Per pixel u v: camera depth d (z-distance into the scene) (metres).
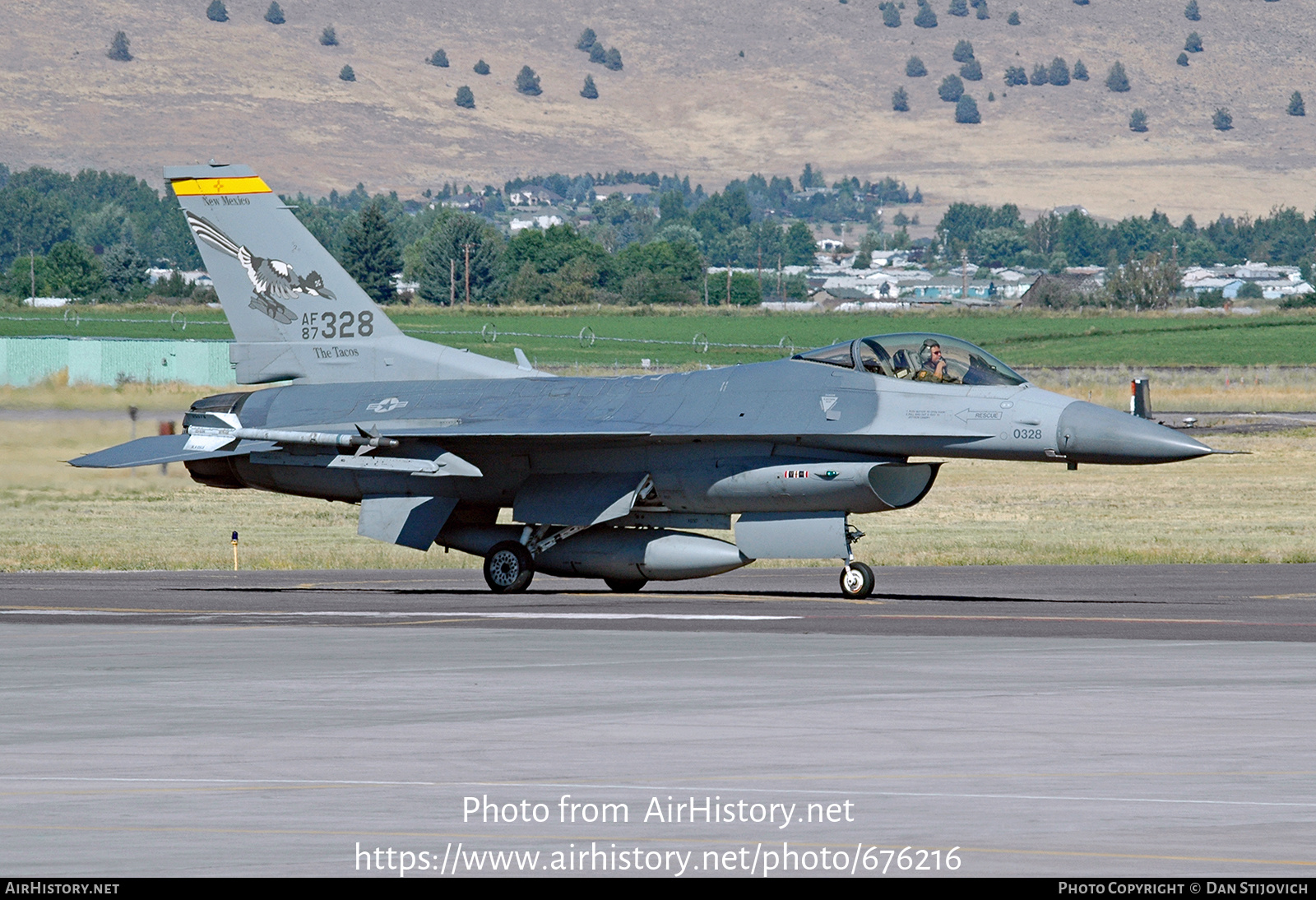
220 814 29.08
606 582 77.88
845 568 72.19
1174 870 25.12
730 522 75.69
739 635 55.97
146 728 37.56
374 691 42.91
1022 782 31.20
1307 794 30.12
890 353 72.75
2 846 27.09
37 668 47.78
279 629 58.88
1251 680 44.19
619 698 41.47
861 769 32.50
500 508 80.44
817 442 71.62
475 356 83.50
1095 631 56.84
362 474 80.25
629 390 77.38
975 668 46.91
